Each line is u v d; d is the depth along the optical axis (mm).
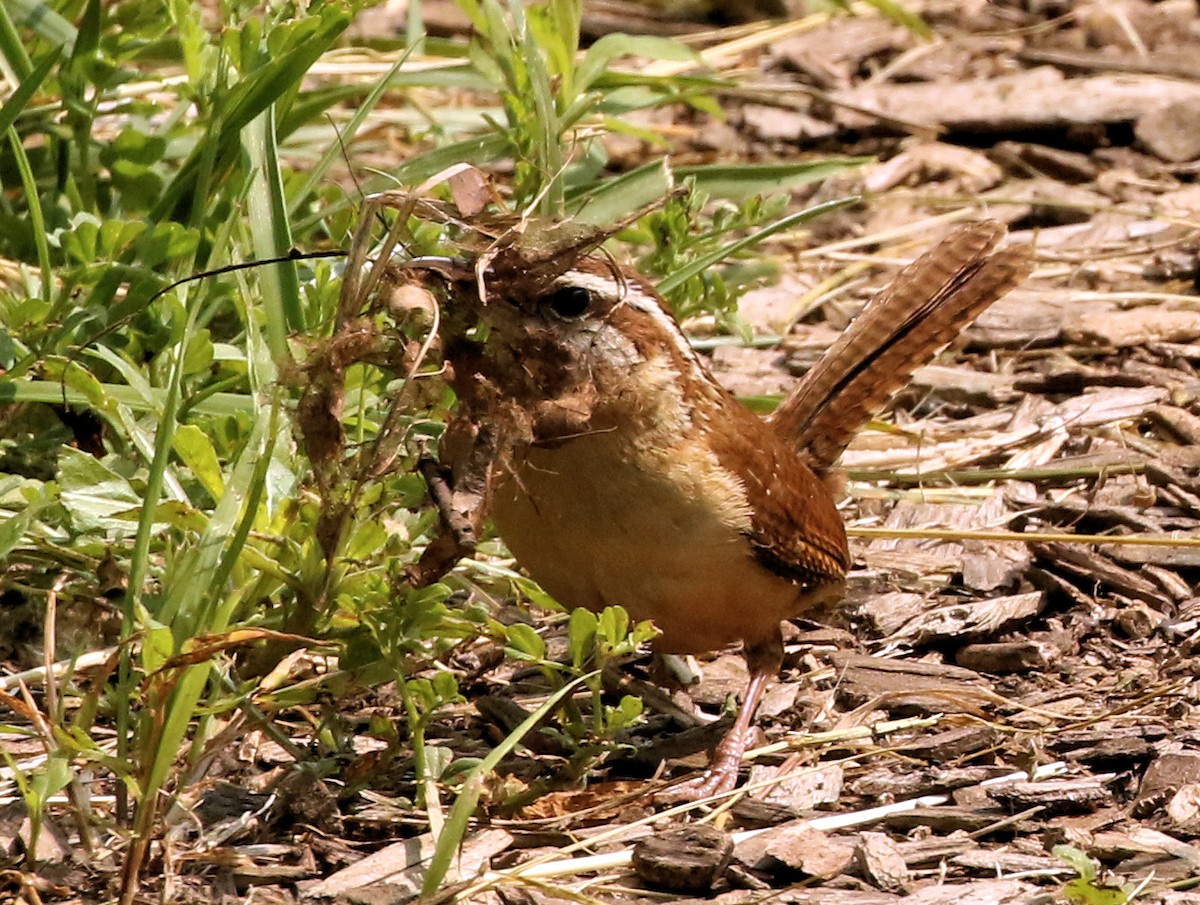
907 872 6973
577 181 12367
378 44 15055
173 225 9484
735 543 7695
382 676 7168
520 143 11141
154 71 13492
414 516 8320
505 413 6836
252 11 10523
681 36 17812
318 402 6621
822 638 9578
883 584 10008
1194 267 13531
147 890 6695
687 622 7938
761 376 12297
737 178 12430
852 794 7777
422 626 7113
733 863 6984
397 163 14398
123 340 9500
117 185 10648
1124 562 10062
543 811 7340
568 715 7629
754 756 8102
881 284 13742
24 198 11336
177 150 11867
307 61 9430
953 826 7445
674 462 7469
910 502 10812
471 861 6930
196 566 6852
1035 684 8992
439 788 7430
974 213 14805
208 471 7277
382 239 8227
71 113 11008
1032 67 17062
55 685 7180
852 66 17312
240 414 8672
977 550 10398
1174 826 7344
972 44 17641
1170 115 15852
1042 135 16000
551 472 7387
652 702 8797
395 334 6676
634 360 7355
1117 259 13852
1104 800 7617
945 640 9461
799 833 7191
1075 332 12617
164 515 7148
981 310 9711
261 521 7227
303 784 7336
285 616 7254
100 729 7898
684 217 10516
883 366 9609
